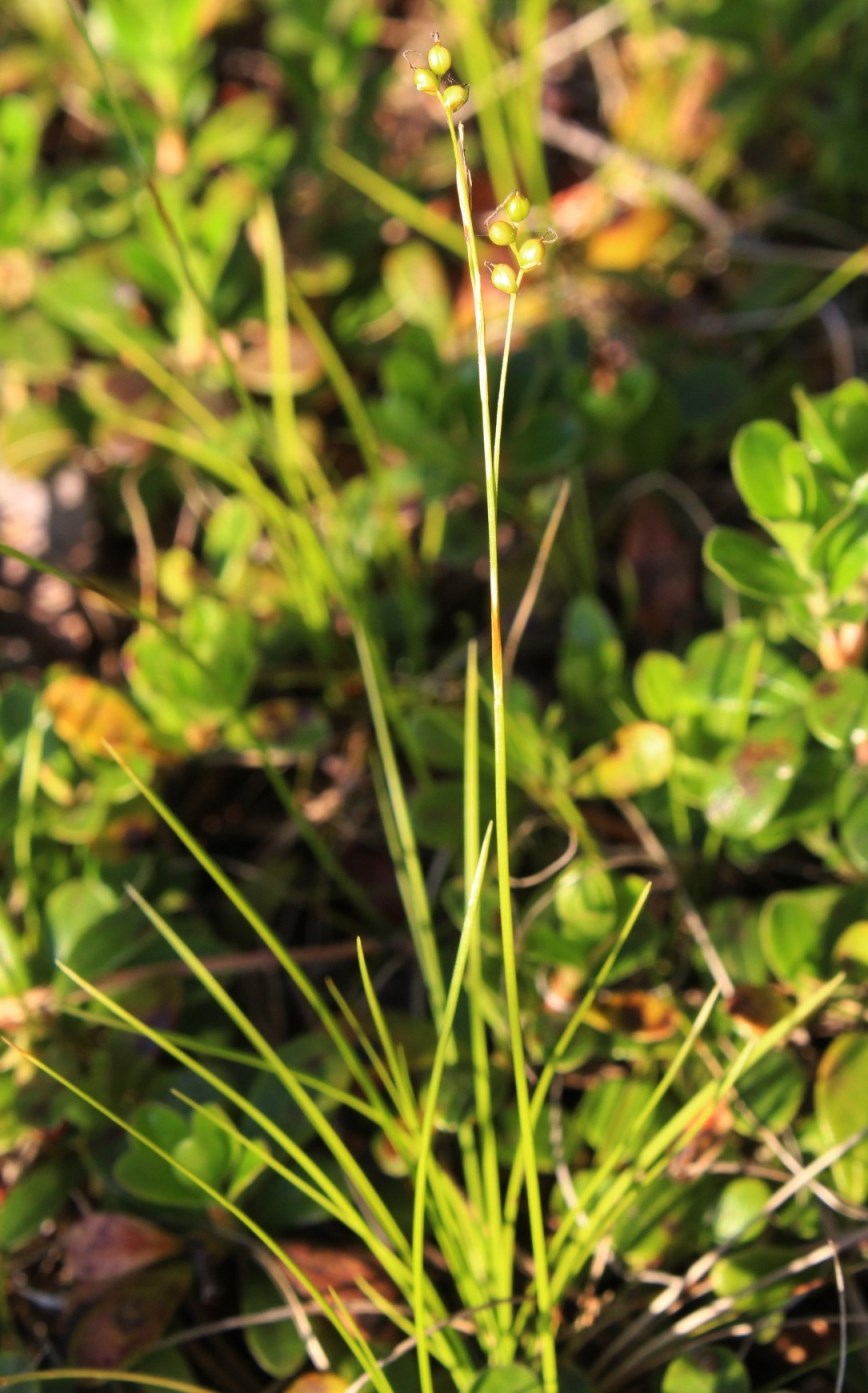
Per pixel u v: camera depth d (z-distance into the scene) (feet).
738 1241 1.46
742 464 1.46
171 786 1.69
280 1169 1.39
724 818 1.49
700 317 1.83
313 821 1.68
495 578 1.28
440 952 1.58
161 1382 1.42
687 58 1.86
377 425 1.69
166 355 1.79
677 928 1.57
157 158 1.81
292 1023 1.61
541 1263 1.37
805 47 1.81
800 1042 1.52
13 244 1.81
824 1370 1.47
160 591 1.77
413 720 1.58
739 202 1.88
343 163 1.83
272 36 1.88
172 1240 1.48
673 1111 1.49
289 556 1.68
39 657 1.77
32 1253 1.52
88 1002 1.53
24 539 1.80
